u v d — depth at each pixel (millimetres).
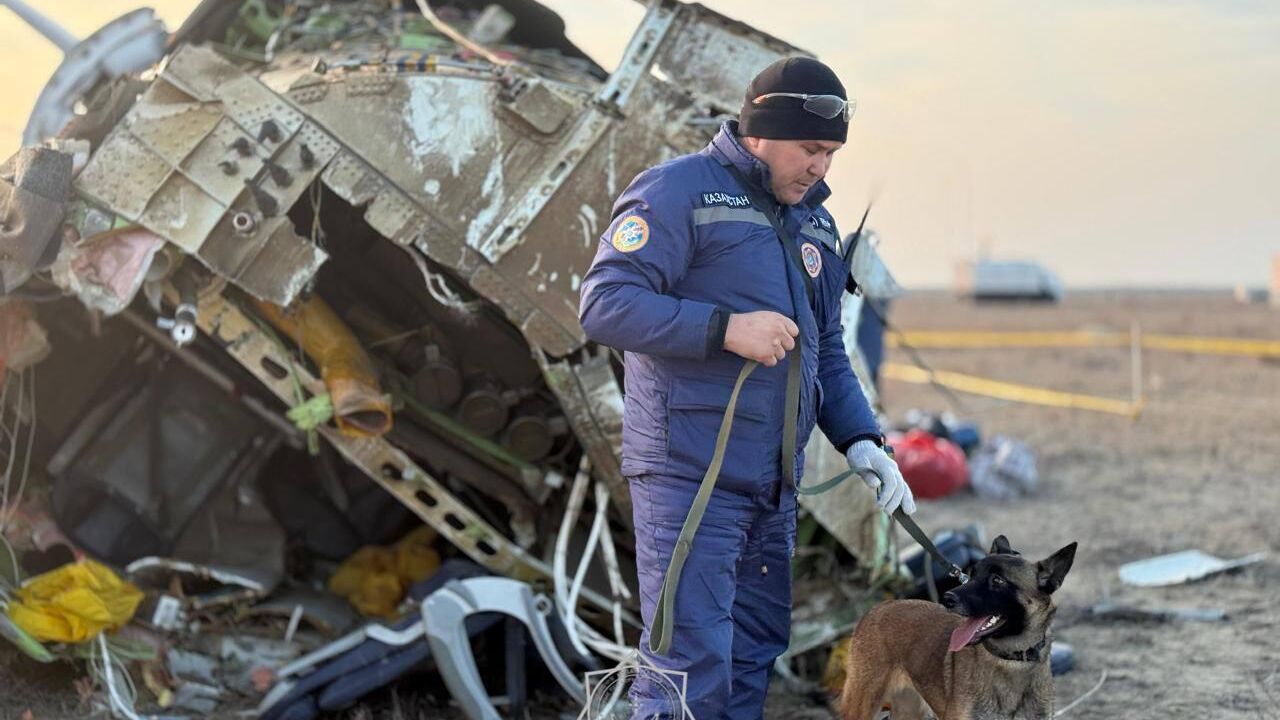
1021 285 64750
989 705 4117
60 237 5051
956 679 4176
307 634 5828
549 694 5457
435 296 5387
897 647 4461
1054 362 25781
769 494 4016
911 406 18016
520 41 7668
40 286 5375
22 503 5797
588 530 5910
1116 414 16406
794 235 4031
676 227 3865
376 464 5473
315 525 6637
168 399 6238
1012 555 4082
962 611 3994
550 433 5715
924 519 9781
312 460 6707
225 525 6262
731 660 4203
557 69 6949
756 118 3854
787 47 5555
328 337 5398
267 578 6000
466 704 5016
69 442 6066
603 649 5289
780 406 3949
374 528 6711
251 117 5164
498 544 5559
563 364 5336
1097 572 8125
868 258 5938
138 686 5336
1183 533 9164
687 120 5406
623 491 5422
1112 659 6297
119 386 6199
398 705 5172
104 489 6070
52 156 4984
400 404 5562
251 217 5094
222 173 5105
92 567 5461
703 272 3934
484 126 5375
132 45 5977
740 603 4219
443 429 5734
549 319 5316
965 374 23219
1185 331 34688
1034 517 9883
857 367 6043
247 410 6344
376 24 7070
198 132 5121
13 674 5355
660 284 3869
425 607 5098
